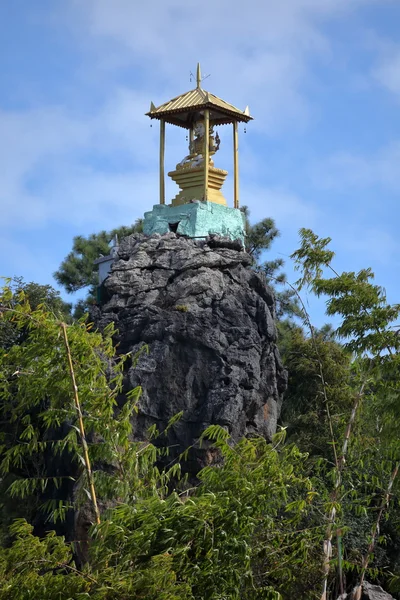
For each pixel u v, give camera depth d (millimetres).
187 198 38094
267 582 20938
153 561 16641
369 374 23141
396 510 29359
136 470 20094
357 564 23359
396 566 31859
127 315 34625
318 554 22953
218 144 38906
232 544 17438
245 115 38719
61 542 18219
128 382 32875
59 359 19922
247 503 17953
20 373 20375
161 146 38688
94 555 17766
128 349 34125
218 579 17656
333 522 21453
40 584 17453
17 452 20812
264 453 19234
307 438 37375
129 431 19844
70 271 59219
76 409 19594
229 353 33781
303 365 40500
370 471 26750
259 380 34156
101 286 36438
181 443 32594
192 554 17547
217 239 36469
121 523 17578
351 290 23781
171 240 36344
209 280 34906
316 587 22609
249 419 34156
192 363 33531
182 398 33094
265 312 35219
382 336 23219
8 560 17797
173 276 35438
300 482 19875
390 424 23000
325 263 24422
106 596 16969
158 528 17109
